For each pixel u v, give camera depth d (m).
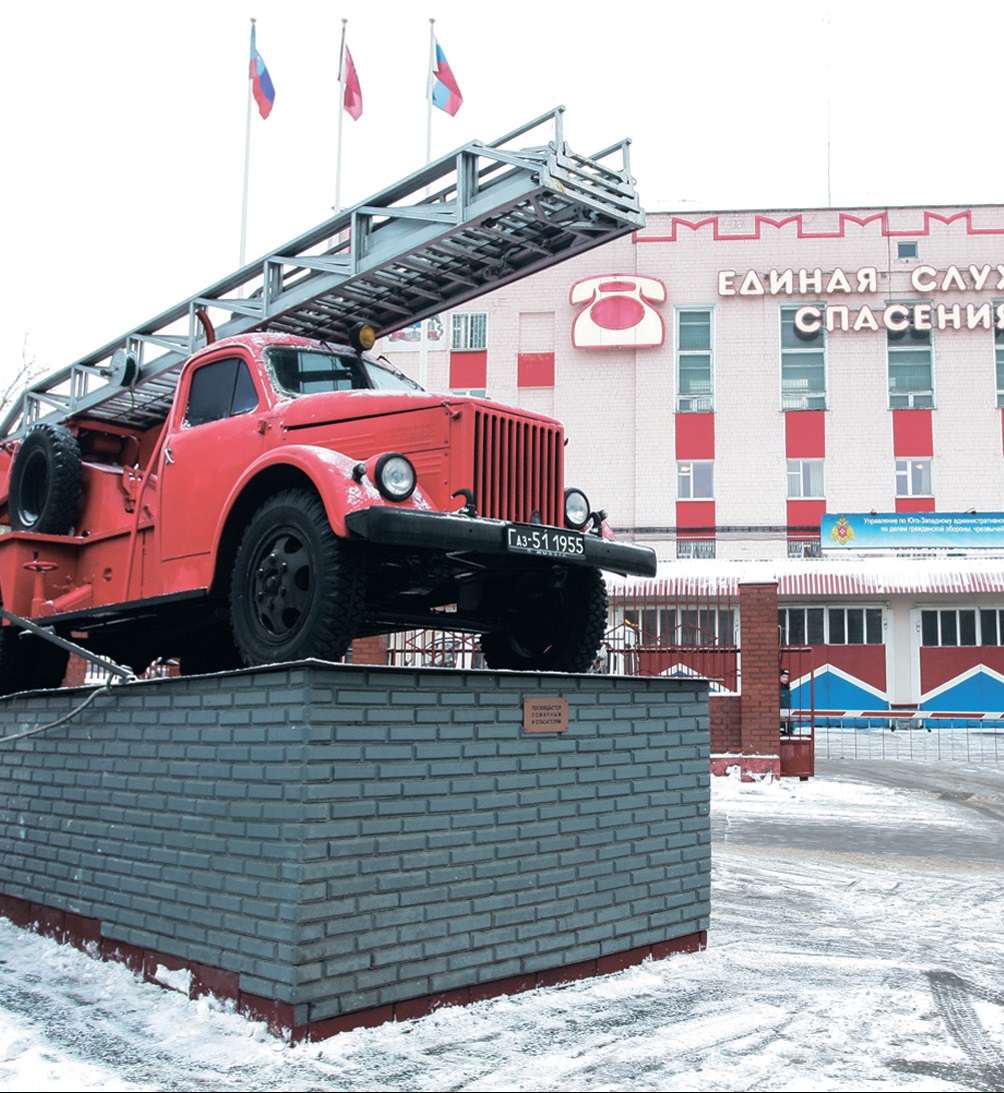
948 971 5.84
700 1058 4.42
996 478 29.00
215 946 4.74
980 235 29.83
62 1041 4.43
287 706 4.57
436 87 14.07
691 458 29.75
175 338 8.55
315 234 7.75
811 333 29.91
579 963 5.46
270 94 13.39
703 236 30.45
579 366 30.41
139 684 5.43
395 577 6.36
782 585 27.22
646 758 6.01
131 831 5.37
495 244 7.41
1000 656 27.22
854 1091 4.10
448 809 4.95
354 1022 4.50
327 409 6.25
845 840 10.69
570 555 5.77
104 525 8.05
